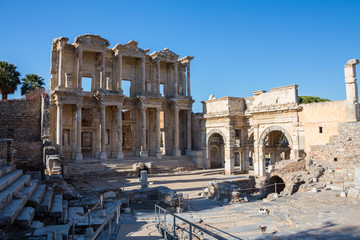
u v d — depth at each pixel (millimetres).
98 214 18531
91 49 52312
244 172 52094
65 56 53094
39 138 41781
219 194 29281
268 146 47562
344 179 29703
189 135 62219
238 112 51156
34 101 42469
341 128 33281
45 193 20812
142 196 26016
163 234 14648
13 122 41031
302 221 17438
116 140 57500
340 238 14523
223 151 62281
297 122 39938
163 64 64438
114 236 14156
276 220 18375
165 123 63375
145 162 53719
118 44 54875
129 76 59656
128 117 69562
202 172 52875
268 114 43844
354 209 20047
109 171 47656
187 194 30500
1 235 12289
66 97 49094
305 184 30094
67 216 18062
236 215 19969
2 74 52969
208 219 18828
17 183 18375
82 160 49344
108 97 52938
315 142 38094
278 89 42688
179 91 63750
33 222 14922
